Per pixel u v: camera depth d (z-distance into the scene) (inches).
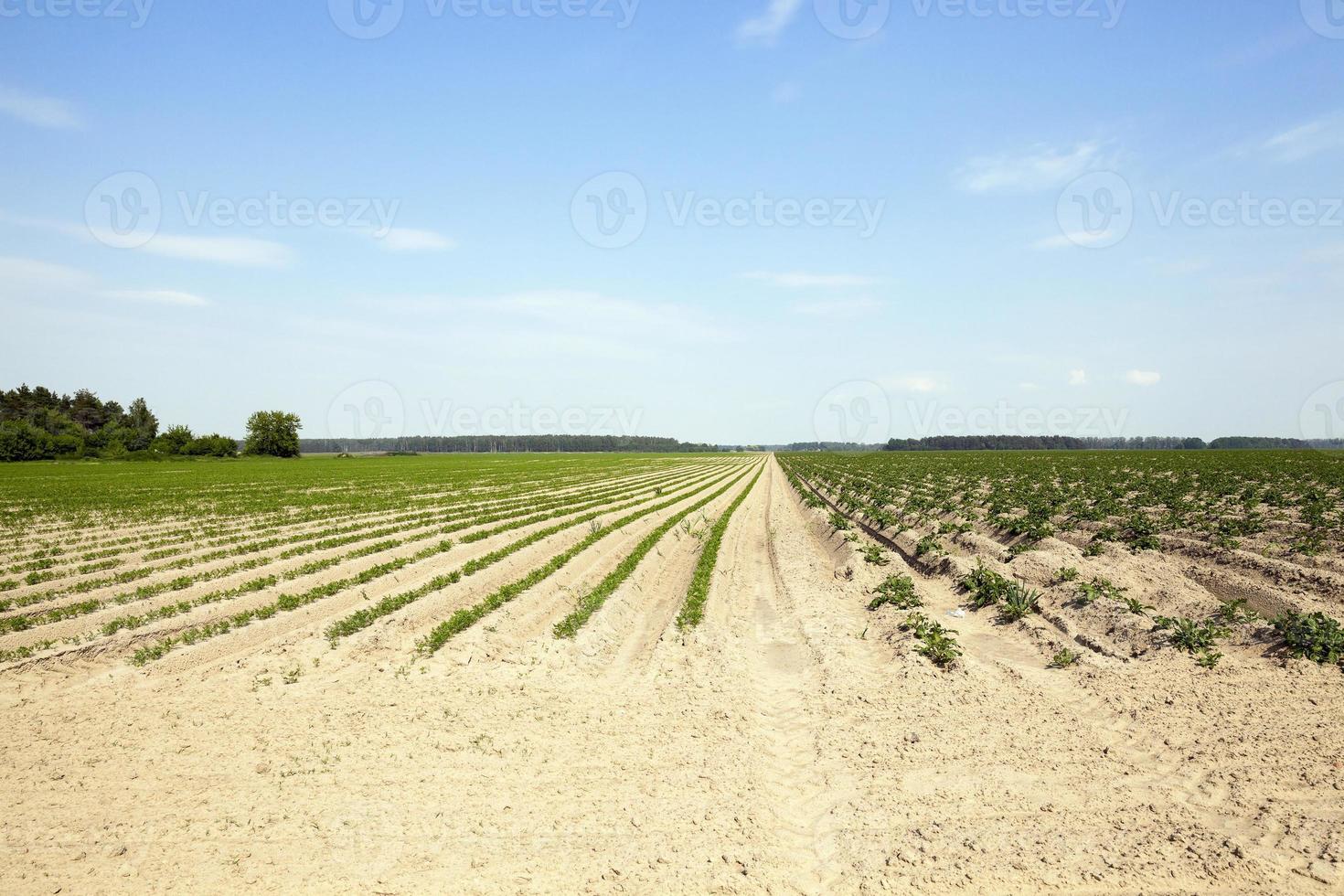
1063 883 249.9
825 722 406.3
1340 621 535.8
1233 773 321.1
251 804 316.5
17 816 308.5
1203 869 254.4
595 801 315.9
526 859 272.7
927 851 271.9
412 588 747.4
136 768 352.8
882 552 901.8
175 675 504.4
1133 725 382.0
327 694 458.0
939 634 522.9
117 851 279.7
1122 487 1555.1
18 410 4736.7
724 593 757.3
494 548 997.2
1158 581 691.4
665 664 519.2
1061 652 498.6
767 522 1424.7
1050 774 331.3
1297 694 405.4
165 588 733.9
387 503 1589.6
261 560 876.0
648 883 256.5
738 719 408.5
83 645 543.8
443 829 294.2
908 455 4662.9
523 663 519.2
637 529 1213.1
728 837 285.1
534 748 372.5
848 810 307.6
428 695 452.8
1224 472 1940.2
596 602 667.4
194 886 258.4
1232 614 535.2
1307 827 275.7
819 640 567.8
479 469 3425.2
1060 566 724.7
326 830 294.0
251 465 3740.2
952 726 389.4
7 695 466.6
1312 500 1186.6
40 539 1089.4
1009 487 1713.8
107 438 4547.2
